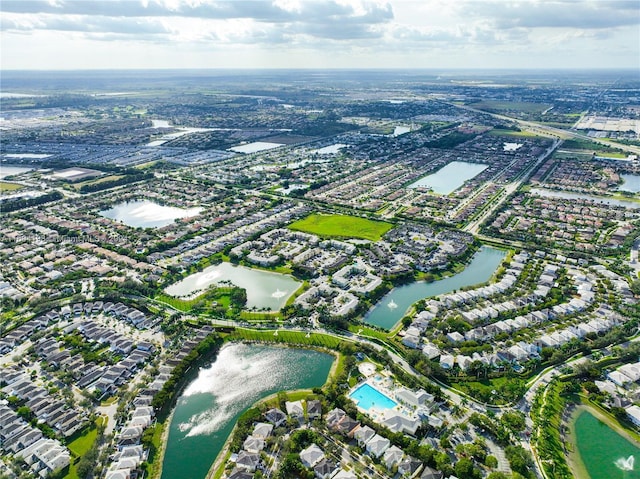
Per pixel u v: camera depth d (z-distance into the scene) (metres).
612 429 197.25
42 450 184.88
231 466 181.12
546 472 174.75
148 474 179.12
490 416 199.88
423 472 174.12
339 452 187.00
